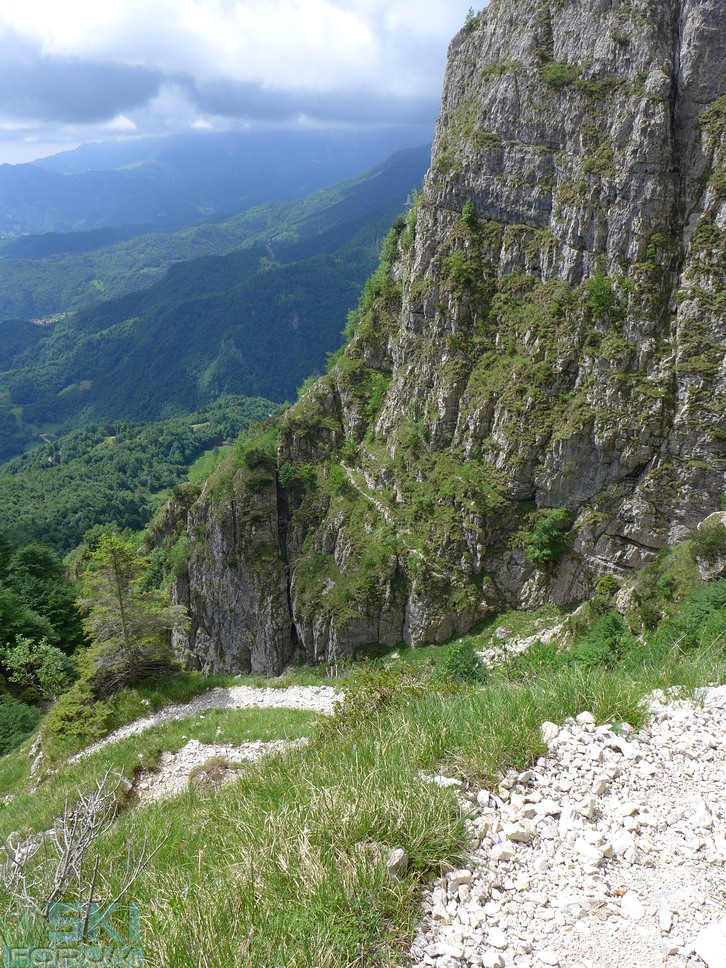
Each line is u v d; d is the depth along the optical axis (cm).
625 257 4641
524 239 5247
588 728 860
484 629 4872
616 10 4894
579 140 4919
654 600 3550
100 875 801
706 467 4288
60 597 6431
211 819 1033
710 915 567
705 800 723
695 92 4541
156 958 553
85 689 3691
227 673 6656
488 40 5831
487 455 5147
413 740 885
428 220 5900
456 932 565
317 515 6369
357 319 7969
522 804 735
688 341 4347
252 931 565
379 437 6269
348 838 666
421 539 5272
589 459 4656
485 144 5472
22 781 3256
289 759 1118
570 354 4781
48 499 15738
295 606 6066
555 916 579
